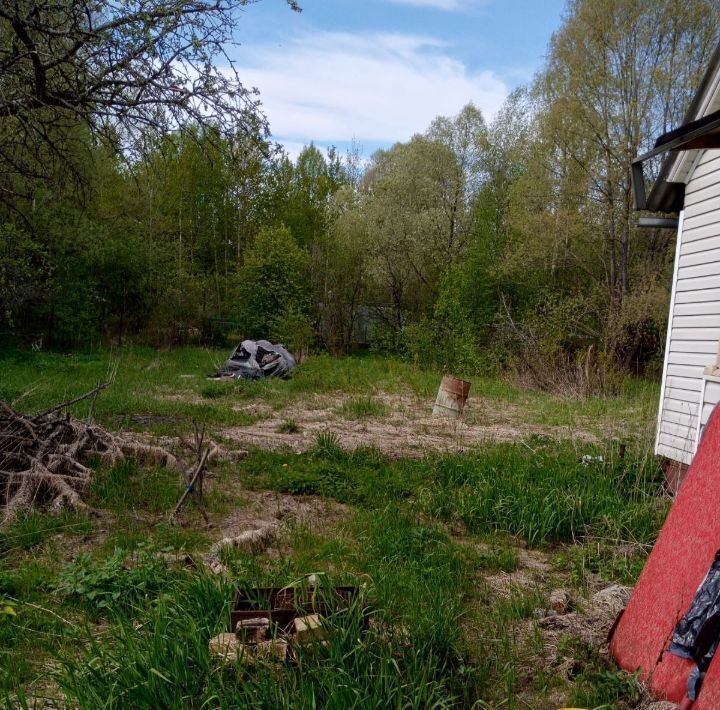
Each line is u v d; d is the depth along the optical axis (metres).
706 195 8.14
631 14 21.94
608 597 4.75
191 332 29.78
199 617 3.63
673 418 8.47
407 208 29.72
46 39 7.90
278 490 7.59
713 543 3.27
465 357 22.14
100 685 2.96
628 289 23.14
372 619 3.86
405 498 7.55
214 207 32.66
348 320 31.31
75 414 11.01
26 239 16.77
